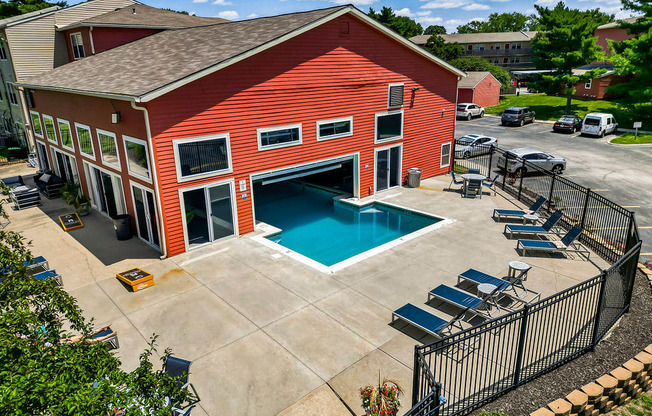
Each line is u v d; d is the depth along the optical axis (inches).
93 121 592.1
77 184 753.0
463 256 501.0
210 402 284.4
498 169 949.8
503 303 401.4
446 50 2491.4
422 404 211.6
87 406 126.4
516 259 490.9
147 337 355.9
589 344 324.5
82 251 532.4
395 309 393.4
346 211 709.9
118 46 893.8
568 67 1603.1
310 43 585.9
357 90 669.3
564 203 714.2
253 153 562.9
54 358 148.4
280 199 784.3
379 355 328.8
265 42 527.2
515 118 1499.8
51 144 811.4
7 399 116.3
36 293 184.4
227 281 450.6
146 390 169.2
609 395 281.6
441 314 384.8
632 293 395.5
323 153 650.8
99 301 413.1
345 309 394.0
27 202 714.8
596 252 504.7
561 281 436.1
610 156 1075.9
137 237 576.7
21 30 938.1
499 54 2891.2
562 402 264.1
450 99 847.1
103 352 166.1
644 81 1309.1
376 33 668.7
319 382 301.1
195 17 1144.8
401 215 685.3
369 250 525.3
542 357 308.5
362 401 272.4
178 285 443.5
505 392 280.5
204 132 506.3
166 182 487.5
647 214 668.7
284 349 337.7
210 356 330.6
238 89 524.7
